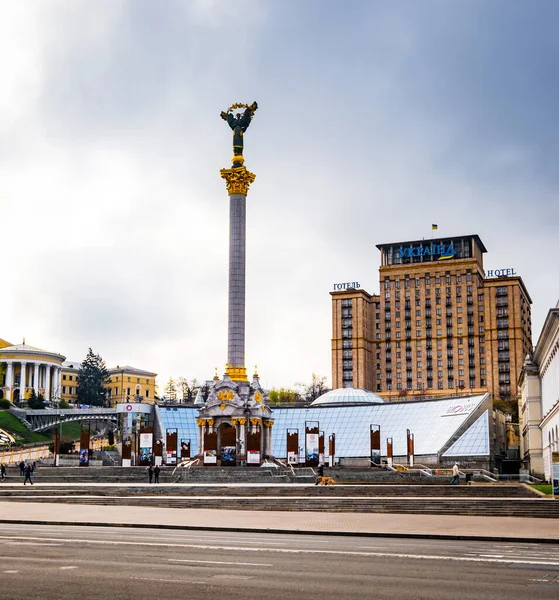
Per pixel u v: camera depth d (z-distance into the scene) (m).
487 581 24.80
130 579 25.14
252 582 24.58
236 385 119.44
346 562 29.09
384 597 22.14
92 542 35.75
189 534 40.50
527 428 130.62
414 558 30.28
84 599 21.97
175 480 94.94
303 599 21.88
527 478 100.38
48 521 47.44
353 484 82.19
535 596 22.25
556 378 95.50
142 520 48.12
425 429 145.62
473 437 131.00
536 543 37.06
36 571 26.72
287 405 167.88
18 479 95.75
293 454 109.75
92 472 100.69
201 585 24.06
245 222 122.25
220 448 118.19
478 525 44.78
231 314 120.81
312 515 52.56
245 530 42.59
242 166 123.00
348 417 158.38
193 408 172.12
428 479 93.56
